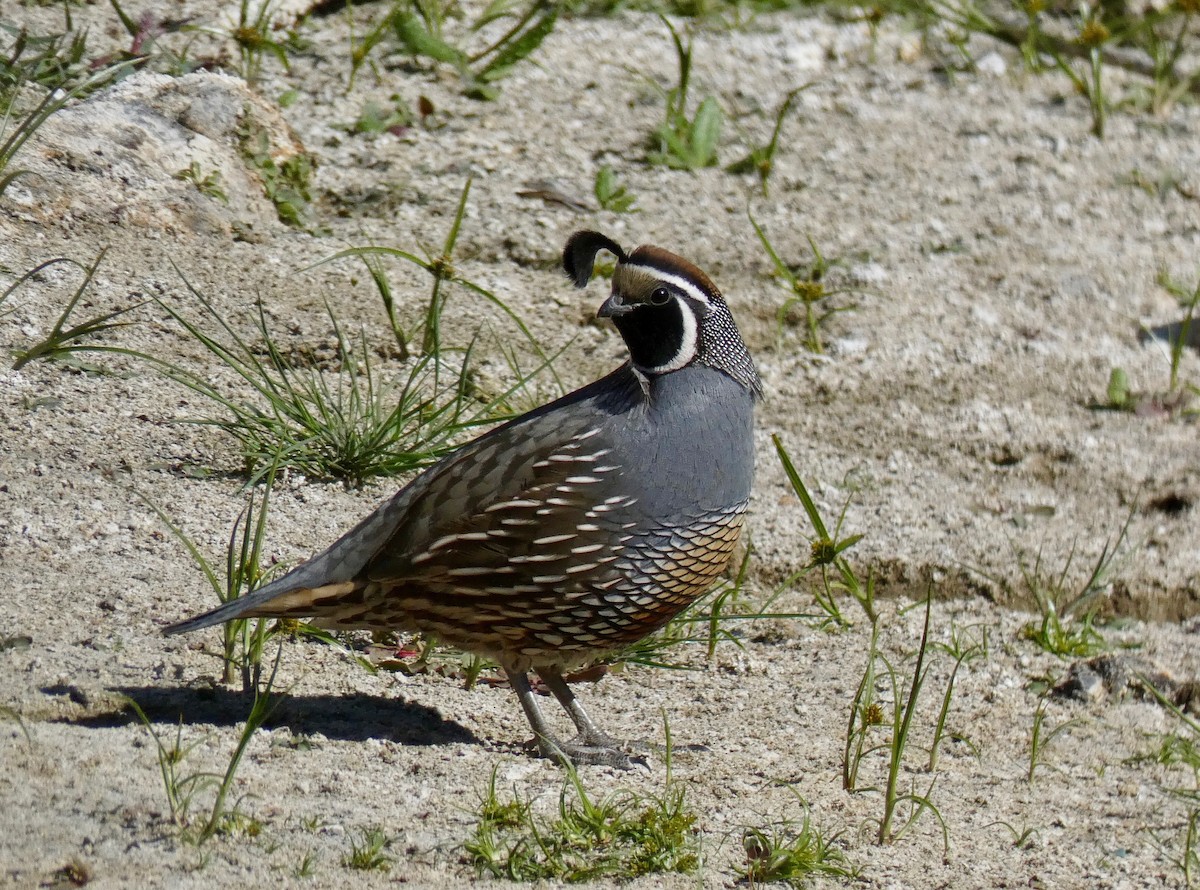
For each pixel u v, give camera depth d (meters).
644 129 15.26
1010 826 8.16
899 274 13.94
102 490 9.75
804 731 9.04
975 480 11.89
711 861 7.43
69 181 11.94
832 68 16.91
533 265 13.28
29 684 8.07
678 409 8.34
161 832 6.91
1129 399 12.82
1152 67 17.69
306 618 8.36
